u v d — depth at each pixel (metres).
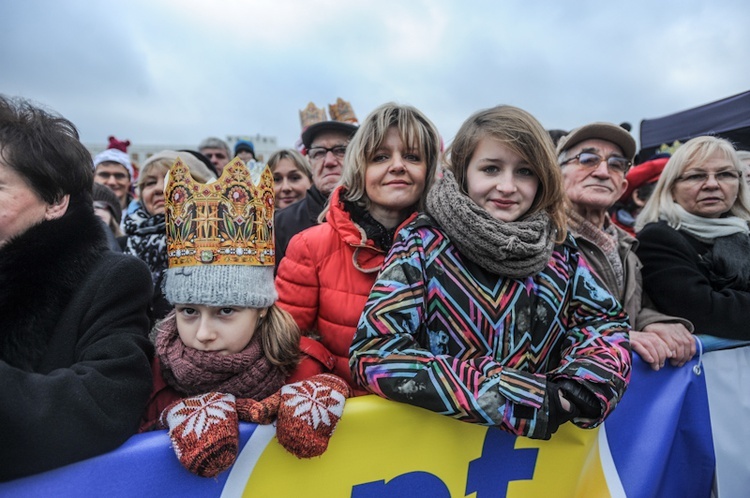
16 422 0.84
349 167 1.60
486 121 1.36
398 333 1.20
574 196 1.98
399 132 1.53
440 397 1.13
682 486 1.78
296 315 1.55
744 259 1.89
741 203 2.15
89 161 1.18
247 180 1.14
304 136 2.76
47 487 0.92
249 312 1.16
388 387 1.16
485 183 1.33
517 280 1.29
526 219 1.35
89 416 0.91
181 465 1.03
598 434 1.52
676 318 1.81
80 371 0.96
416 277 1.26
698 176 2.05
